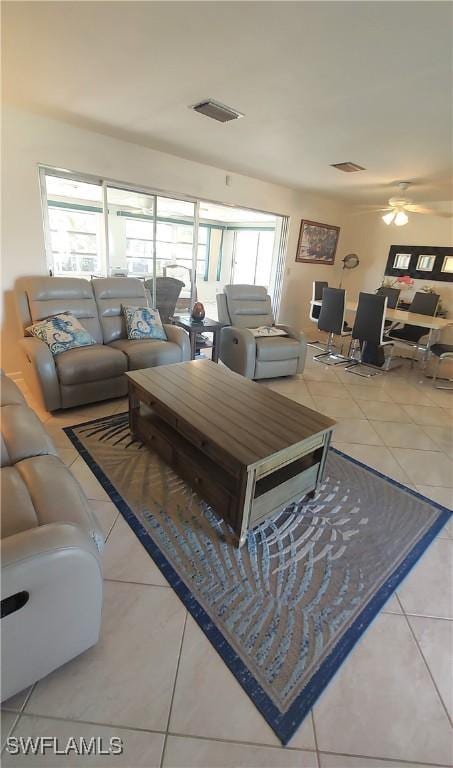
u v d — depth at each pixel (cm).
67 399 284
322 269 650
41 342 280
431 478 239
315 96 231
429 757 103
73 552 98
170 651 124
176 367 261
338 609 144
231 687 115
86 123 316
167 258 456
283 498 182
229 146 350
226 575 155
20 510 118
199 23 165
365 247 654
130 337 342
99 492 200
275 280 600
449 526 196
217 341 404
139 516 184
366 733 107
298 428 181
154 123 303
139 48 189
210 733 104
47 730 102
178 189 420
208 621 135
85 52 196
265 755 101
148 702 110
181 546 168
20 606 93
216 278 1010
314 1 144
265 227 908
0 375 206
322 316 502
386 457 261
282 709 111
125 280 367
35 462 143
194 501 197
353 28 160
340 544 178
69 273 415
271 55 188
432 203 559
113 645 125
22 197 314
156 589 147
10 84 241
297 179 469
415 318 461
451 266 557
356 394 381
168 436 208
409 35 163
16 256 323
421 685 121
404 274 610
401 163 361
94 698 110
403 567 167
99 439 253
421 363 513
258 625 135
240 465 153
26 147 305
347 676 121
